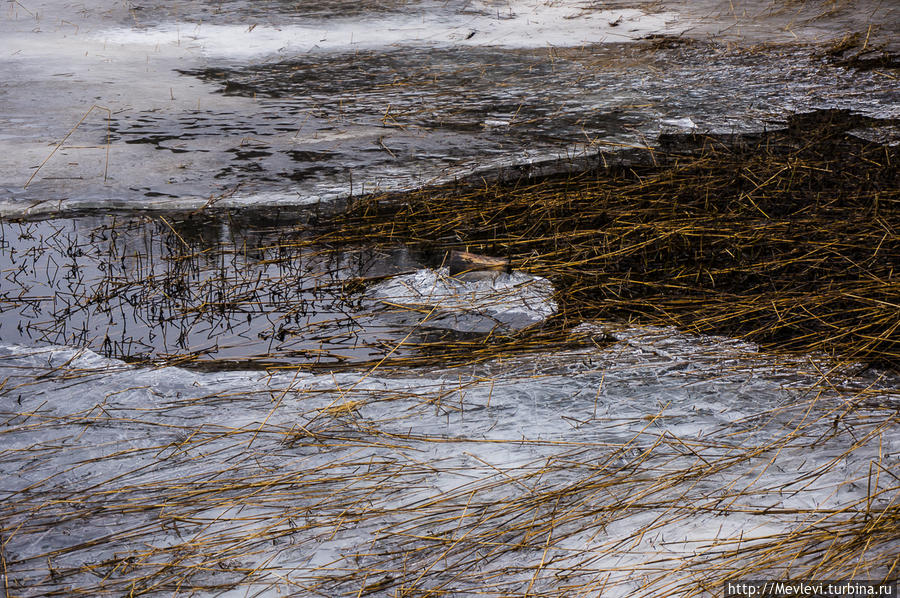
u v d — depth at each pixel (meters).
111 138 7.38
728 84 9.25
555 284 4.93
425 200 6.22
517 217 5.90
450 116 8.16
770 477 3.18
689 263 5.17
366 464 3.24
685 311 4.59
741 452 3.33
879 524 2.86
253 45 10.77
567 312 4.59
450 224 5.79
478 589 2.66
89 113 8.03
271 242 5.57
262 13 12.42
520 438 3.43
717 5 13.20
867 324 4.34
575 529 2.91
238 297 4.83
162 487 3.13
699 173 6.67
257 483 3.14
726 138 7.58
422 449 3.35
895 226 5.58
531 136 7.61
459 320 4.54
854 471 3.20
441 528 2.92
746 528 2.91
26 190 6.25
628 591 2.64
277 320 4.59
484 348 4.23
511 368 4.00
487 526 2.93
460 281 4.97
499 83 9.27
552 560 2.76
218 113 8.15
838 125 7.92
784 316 4.50
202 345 4.31
